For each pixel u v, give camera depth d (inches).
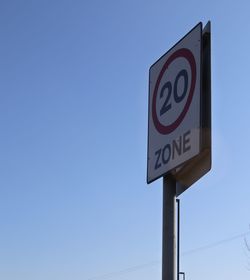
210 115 102.5
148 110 123.2
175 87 113.2
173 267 107.6
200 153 101.5
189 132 105.6
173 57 116.0
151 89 123.0
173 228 110.7
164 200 112.3
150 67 125.1
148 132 121.7
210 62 105.8
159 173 114.5
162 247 109.7
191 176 106.9
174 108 112.2
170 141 111.7
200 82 105.3
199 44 107.9
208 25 108.6
